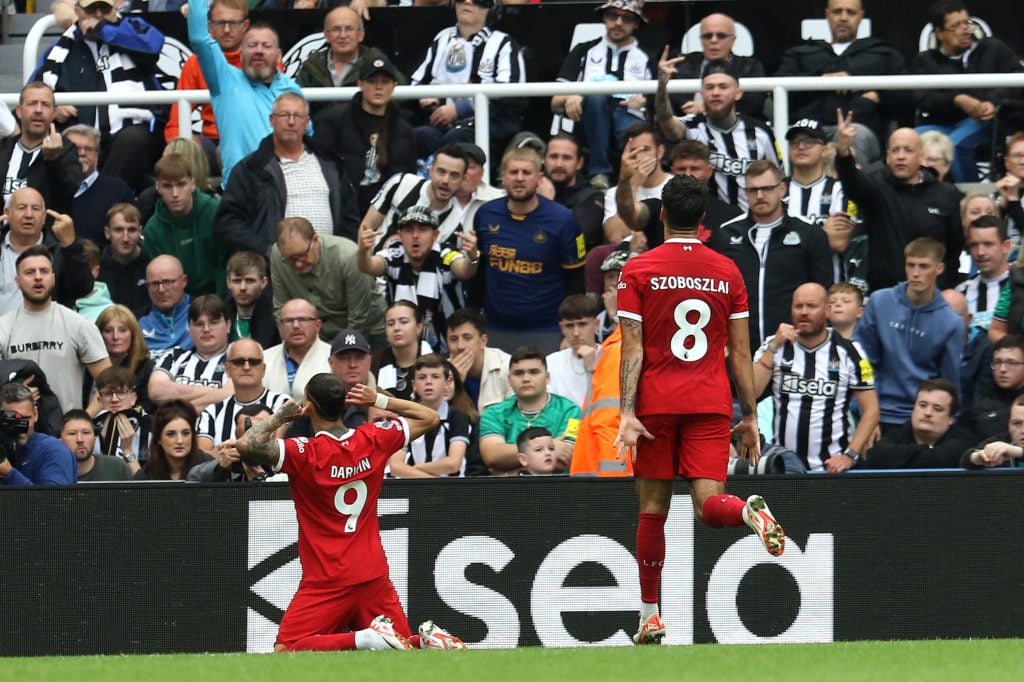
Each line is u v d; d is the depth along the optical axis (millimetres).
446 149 37750
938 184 37312
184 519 28188
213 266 38781
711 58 40438
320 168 38656
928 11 41375
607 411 29094
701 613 28141
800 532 28219
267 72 39969
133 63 43375
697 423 22594
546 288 37031
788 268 35469
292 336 34625
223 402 33719
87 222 39750
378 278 37469
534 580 28219
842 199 37094
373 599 26172
